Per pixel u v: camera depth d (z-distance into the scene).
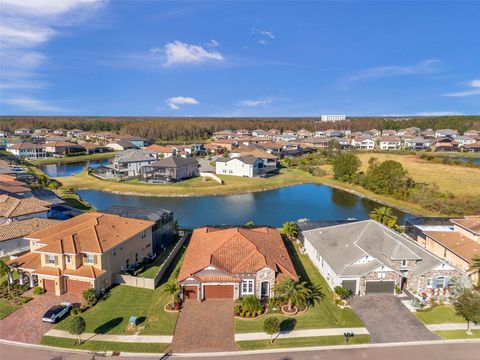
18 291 37.28
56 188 90.62
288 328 31.53
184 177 109.38
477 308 30.34
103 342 29.16
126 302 35.62
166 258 47.38
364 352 28.27
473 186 92.25
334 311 34.47
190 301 36.00
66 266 37.44
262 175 115.31
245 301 33.72
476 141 192.00
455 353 28.25
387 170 91.38
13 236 46.62
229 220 70.44
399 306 35.41
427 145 185.00
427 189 85.25
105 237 39.91
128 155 120.25
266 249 40.84
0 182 70.75
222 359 27.28
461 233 48.84
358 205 83.56
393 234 43.28
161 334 30.41
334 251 41.75
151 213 51.84
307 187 104.69
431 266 37.78
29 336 29.84
